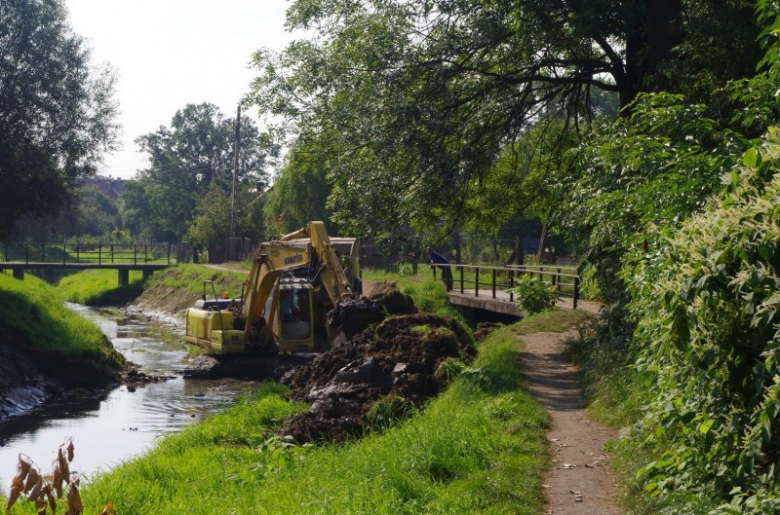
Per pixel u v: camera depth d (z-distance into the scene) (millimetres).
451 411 12945
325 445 13250
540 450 10211
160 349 32719
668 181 9883
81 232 115938
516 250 39562
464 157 19578
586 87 22094
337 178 21188
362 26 20984
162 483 11336
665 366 6625
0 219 34906
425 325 20734
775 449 5941
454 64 19969
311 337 26125
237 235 69188
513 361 16719
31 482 3756
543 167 23453
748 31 15141
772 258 5242
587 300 24469
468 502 8047
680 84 15375
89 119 35594
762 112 10406
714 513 5902
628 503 7996
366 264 49406
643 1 17531
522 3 17719
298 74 21266
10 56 34219
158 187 110312
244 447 13805
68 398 23250
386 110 19516
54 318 30391
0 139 33688
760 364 5445
